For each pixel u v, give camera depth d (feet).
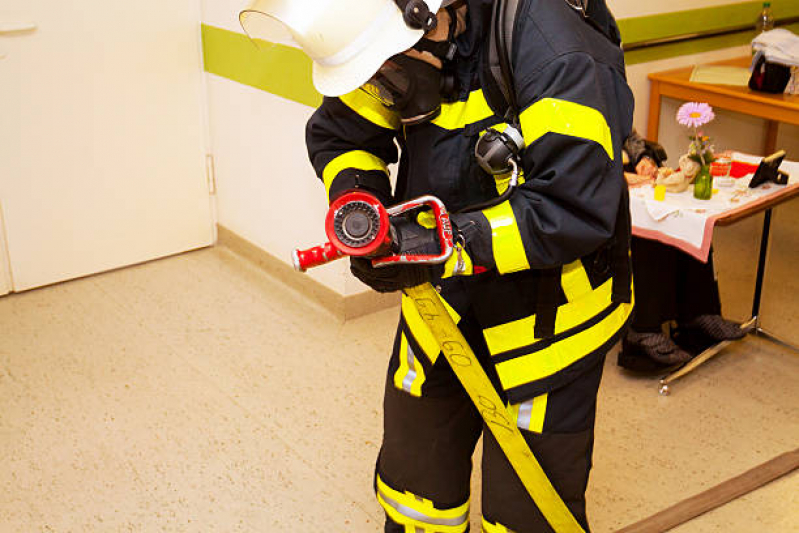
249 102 11.71
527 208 4.43
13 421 8.89
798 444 8.41
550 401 5.13
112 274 12.56
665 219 8.77
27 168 11.53
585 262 4.92
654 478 7.95
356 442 8.57
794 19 14.43
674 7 12.89
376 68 4.19
